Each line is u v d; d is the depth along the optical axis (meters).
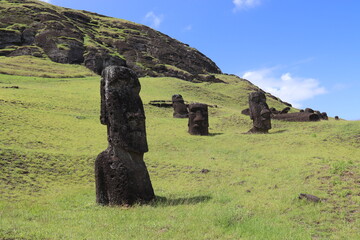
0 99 32.16
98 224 8.51
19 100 33.75
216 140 26.62
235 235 7.66
